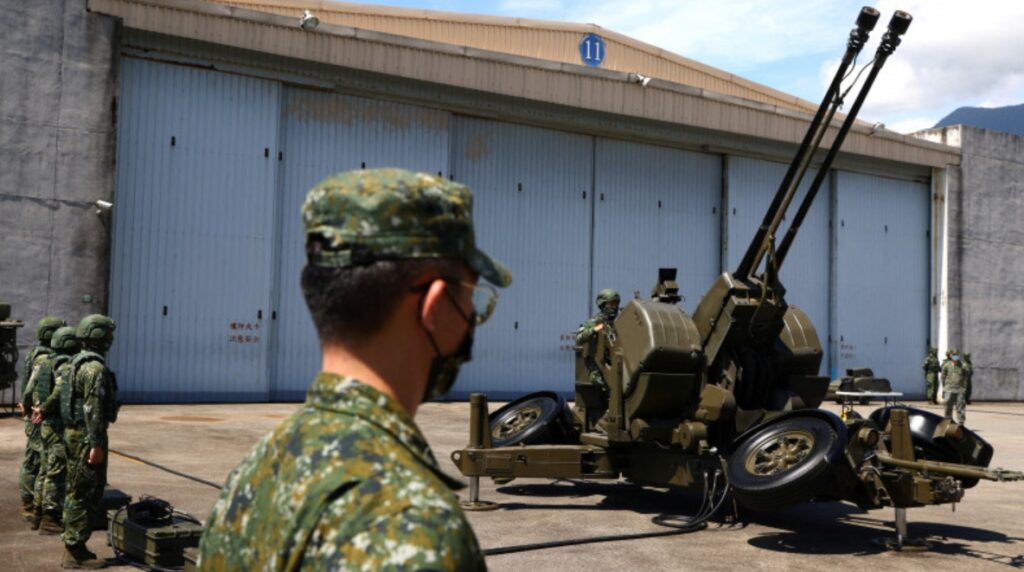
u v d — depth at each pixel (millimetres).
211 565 1233
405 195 1271
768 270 8289
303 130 21172
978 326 31578
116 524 6477
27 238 17609
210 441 12938
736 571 6516
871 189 30297
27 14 17656
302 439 1213
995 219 32125
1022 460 13953
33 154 17688
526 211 24375
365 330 1264
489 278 1364
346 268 1259
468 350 1358
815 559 6973
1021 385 32469
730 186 27578
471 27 26969
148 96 19203
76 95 18078
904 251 30938
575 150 25203
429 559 1048
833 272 29328
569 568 6453
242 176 20172
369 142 21938
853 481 7117
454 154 23422
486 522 8117
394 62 21750
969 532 8242
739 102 27016
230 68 20031
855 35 7406
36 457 7469
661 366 8359
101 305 18203
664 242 26531
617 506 9031
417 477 1150
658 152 26562
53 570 6102
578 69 24281
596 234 25422
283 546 1127
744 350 8500
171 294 19344
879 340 30219
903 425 7422
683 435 8070
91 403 6105
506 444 9383
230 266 19984
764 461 7316
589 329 9078
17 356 15453
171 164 19406
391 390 1274
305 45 20625
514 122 24266
